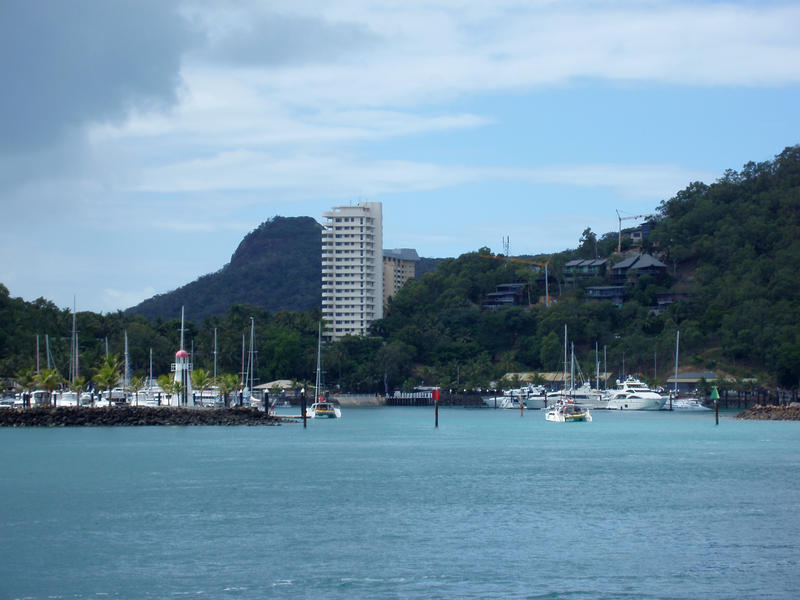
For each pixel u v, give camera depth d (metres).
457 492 90.12
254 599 52.16
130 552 63.06
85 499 84.81
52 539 67.12
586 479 100.69
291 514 77.31
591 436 170.62
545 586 54.66
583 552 63.19
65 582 55.59
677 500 85.38
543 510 79.62
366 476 102.44
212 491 90.12
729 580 56.00
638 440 159.38
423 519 75.19
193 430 172.88
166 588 54.31
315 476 102.19
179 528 71.12
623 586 54.66
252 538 67.56
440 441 156.50
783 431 183.75
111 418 180.38
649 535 68.88
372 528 71.31
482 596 52.72
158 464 112.88
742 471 108.75
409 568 58.75
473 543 66.00
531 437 167.50
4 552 63.03
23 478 99.25
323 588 54.31
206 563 60.06
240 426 188.75
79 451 129.00
